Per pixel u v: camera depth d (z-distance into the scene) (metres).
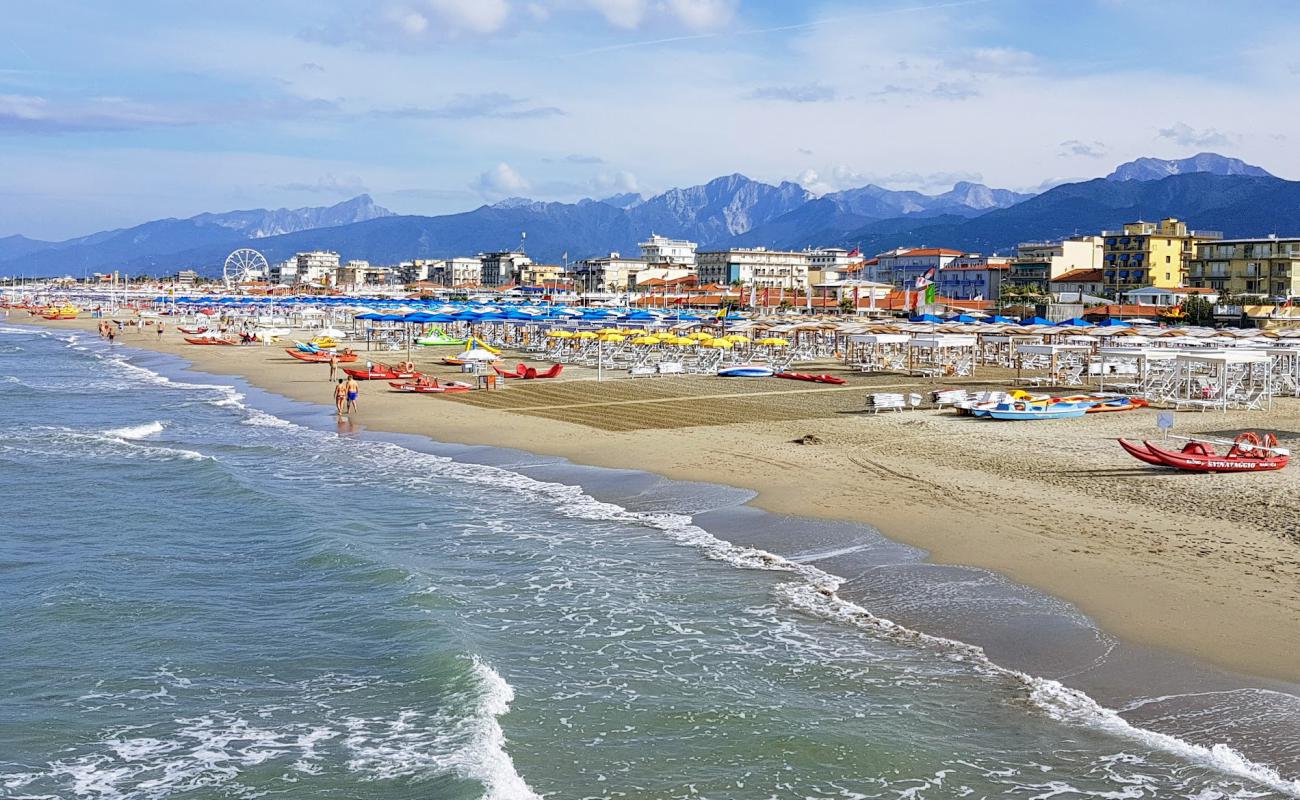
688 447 44.53
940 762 16.25
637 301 195.12
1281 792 14.97
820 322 114.00
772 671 19.95
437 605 24.00
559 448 45.59
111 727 18.36
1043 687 18.70
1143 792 15.15
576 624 22.84
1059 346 68.19
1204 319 126.62
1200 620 21.33
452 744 17.19
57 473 41.28
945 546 27.64
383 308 137.62
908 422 51.25
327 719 18.48
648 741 17.20
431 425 53.62
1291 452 40.69
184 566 28.14
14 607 24.62
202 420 58.50
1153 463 37.91
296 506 34.56
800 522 30.86
